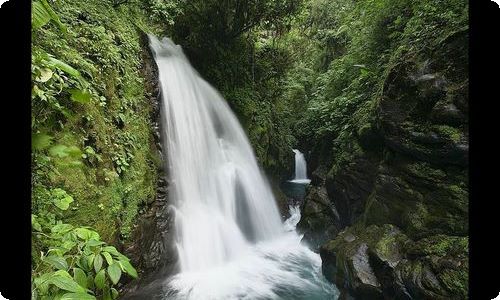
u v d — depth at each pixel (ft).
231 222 24.94
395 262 14.61
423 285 12.42
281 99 46.29
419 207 15.34
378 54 24.63
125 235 15.23
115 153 15.55
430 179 15.10
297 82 52.85
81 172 12.62
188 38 30.42
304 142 46.29
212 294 17.26
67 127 12.22
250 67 37.06
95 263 5.15
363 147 21.86
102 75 15.99
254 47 37.45
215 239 21.90
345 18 38.34
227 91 33.55
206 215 22.62
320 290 18.79
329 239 23.84
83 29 16.06
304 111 49.73
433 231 14.23
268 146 35.73
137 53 21.29
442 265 12.39
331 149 29.37
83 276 5.09
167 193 20.04
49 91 10.12
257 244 25.96
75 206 11.85
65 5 16.12
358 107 24.99
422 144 15.23
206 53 31.96
